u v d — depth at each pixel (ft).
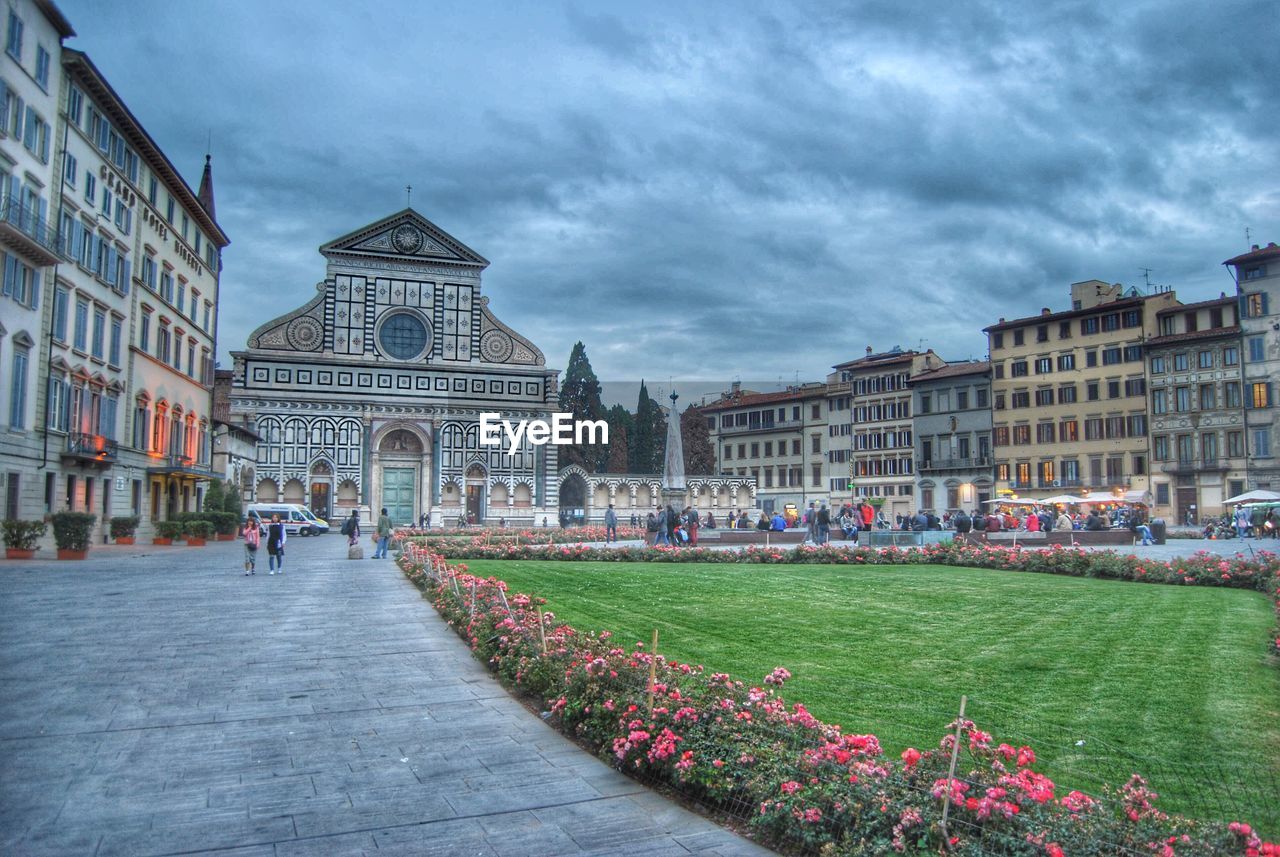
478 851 25.70
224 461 239.71
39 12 136.05
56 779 31.24
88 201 154.20
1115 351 285.23
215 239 233.55
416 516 288.71
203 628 62.90
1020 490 306.76
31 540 123.65
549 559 126.82
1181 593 80.33
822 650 51.80
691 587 84.94
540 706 41.60
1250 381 251.80
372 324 289.12
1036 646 52.65
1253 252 250.57
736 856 25.39
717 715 31.32
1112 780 29.30
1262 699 39.47
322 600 79.66
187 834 26.68
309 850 25.66
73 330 148.66
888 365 352.08
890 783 25.02
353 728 37.88
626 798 30.01
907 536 154.71
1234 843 20.90
